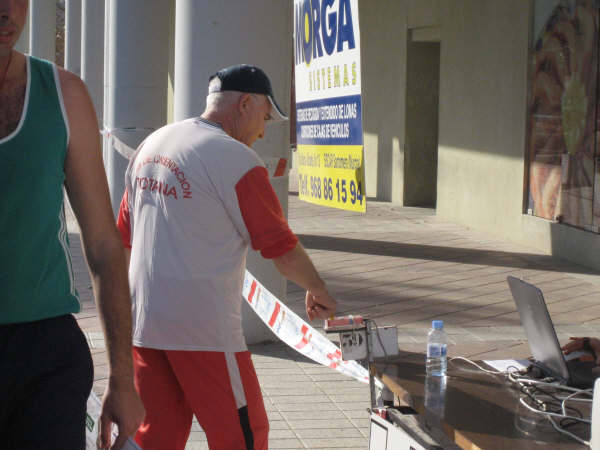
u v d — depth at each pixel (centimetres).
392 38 1650
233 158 321
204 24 640
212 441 322
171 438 331
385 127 1702
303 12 559
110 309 217
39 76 204
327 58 516
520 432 263
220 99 340
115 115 926
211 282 318
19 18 198
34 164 198
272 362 626
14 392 202
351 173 492
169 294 319
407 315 774
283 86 655
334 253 1098
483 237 1265
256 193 320
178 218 320
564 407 286
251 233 321
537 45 1152
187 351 317
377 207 1609
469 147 1352
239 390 321
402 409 340
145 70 920
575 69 1052
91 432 258
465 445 258
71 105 205
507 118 1232
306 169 567
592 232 1026
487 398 298
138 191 334
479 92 1314
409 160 1619
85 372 208
